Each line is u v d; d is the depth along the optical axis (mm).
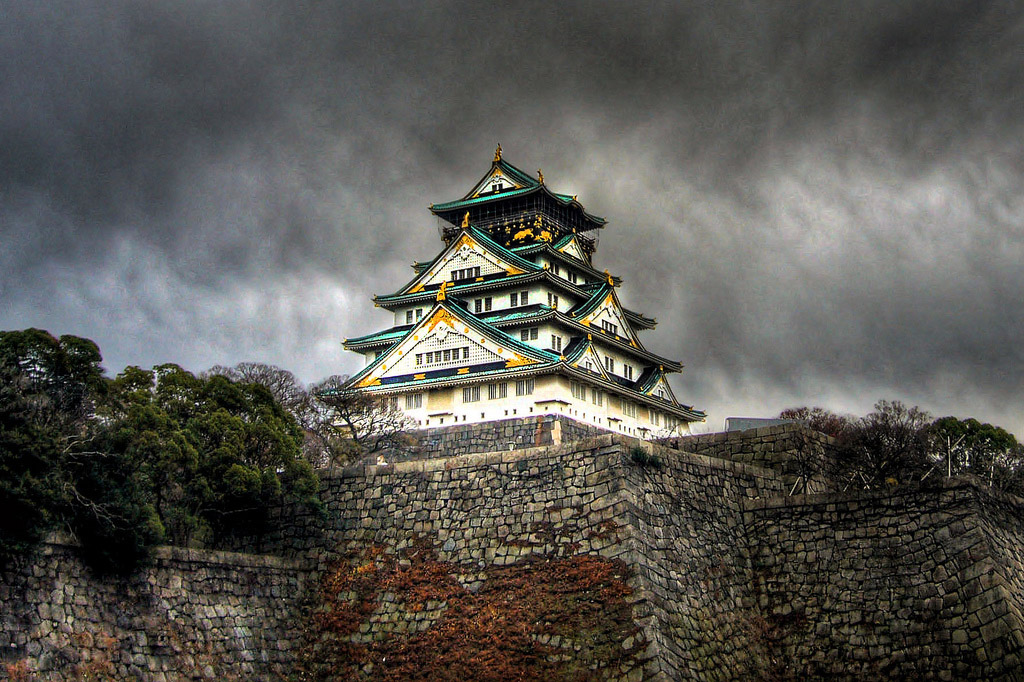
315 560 47812
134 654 38375
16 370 39625
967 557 40844
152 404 44344
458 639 42438
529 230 112312
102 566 38812
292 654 44500
